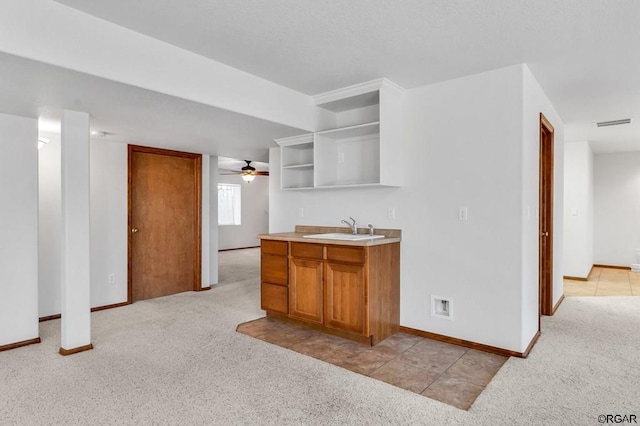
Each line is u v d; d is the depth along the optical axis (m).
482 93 3.04
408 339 3.29
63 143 2.93
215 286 5.62
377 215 3.67
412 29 2.37
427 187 3.33
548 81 3.26
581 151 5.91
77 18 2.17
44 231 3.90
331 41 2.55
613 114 4.34
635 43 2.52
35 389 2.38
